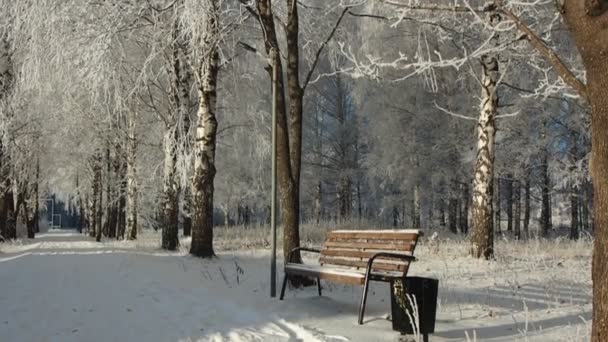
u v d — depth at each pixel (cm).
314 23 1323
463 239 1973
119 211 3331
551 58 409
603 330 332
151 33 1320
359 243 648
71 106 1609
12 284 926
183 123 1416
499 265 1152
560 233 3011
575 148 2039
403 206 2911
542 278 956
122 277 977
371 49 1894
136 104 1867
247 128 1908
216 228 2575
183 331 541
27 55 1131
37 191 3453
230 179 2622
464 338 516
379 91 2319
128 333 540
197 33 1014
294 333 524
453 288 841
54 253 1745
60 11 1079
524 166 2233
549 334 525
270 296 727
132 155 2417
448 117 2198
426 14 962
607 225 336
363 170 2980
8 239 2686
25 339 524
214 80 1366
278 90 841
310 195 3319
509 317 618
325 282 844
